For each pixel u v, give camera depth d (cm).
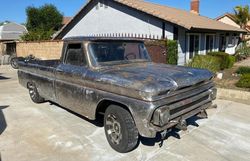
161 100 363
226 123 553
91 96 449
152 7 1631
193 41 1509
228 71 1377
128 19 1497
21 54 2048
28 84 734
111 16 1591
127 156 410
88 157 409
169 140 467
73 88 497
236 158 404
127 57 512
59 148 441
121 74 414
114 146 429
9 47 3019
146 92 354
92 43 468
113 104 424
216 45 1945
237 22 3325
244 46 2409
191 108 418
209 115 606
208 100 463
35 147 446
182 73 422
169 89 368
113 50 491
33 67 675
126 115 399
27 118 599
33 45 1877
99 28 1689
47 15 4562
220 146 444
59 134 501
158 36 1360
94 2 1678
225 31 1883
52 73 571
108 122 438
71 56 509
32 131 518
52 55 1723
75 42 488
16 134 504
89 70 456
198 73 442
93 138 480
